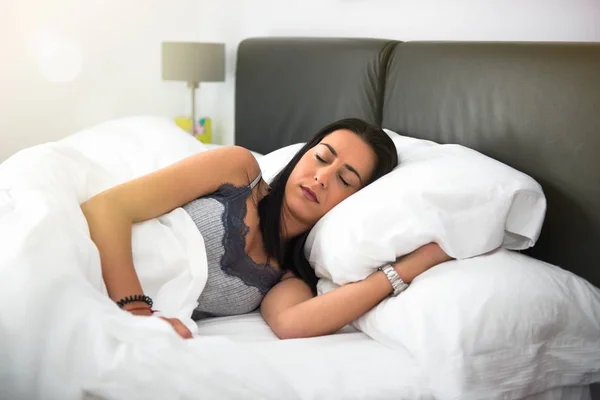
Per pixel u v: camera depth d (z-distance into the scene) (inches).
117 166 73.2
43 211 46.4
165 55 117.2
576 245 60.4
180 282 54.5
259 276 59.8
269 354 48.3
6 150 116.4
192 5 129.3
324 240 57.4
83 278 44.3
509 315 49.1
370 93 82.4
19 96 115.6
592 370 51.6
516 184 56.1
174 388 39.7
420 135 74.9
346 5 97.1
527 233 57.4
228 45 124.4
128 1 122.6
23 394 40.8
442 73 72.6
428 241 54.1
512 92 65.2
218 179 58.8
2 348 40.8
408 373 47.8
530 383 49.2
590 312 52.2
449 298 49.8
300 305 55.4
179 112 133.0
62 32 117.0
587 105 59.1
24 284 41.5
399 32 89.0
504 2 75.0
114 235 51.2
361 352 50.2
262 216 60.7
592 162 58.6
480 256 55.1
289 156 72.2
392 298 53.7
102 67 122.3
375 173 62.5
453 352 47.2
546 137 62.1
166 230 55.5
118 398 39.2
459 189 54.9
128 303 48.9
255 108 102.3
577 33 68.1
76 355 40.4
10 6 111.9
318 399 43.7
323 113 89.3
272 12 112.3
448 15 81.8
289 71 95.3
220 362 41.7
